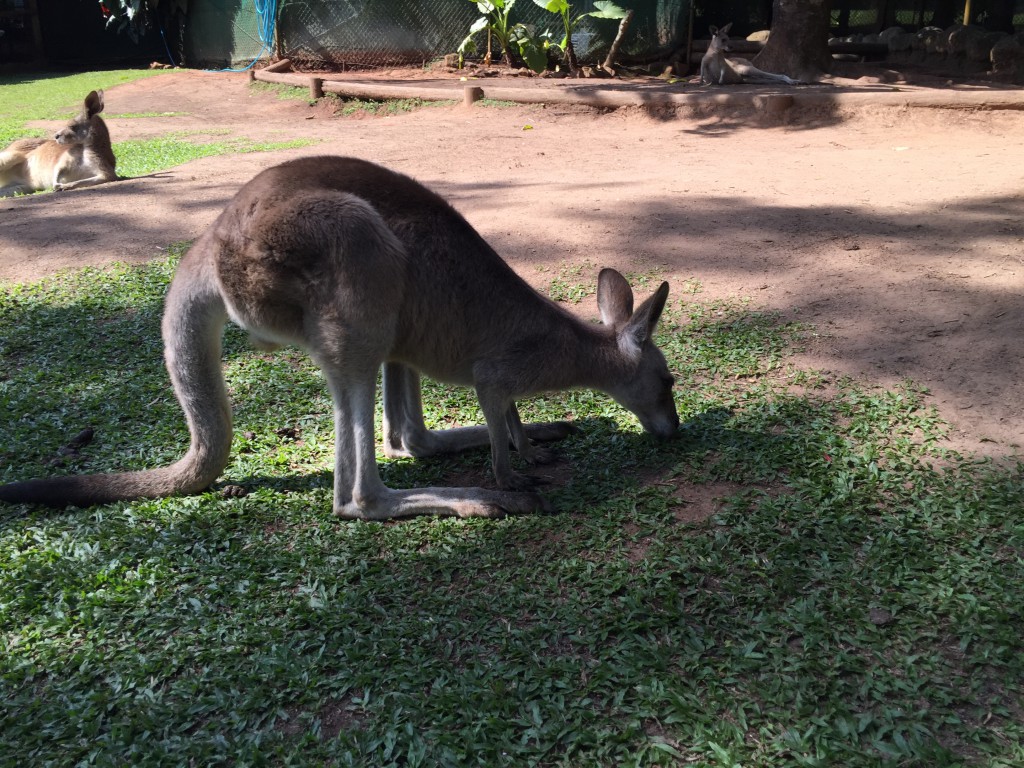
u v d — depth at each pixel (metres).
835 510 1.40
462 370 1.53
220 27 7.71
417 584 1.29
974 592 1.20
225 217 1.38
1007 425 1.63
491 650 1.15
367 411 1.42
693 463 1.58
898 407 1.71
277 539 1.41
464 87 5.60
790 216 2.83
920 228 2.63
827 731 0.98
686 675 1.09
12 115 6.18
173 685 1.11
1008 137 4.02
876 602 1.19
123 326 2.31
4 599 1.26
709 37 6.86
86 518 1.47
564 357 1.53
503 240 2.77
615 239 2.72
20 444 1.72
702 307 2.25
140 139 5.16
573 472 1.63
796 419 1.71
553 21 6.80
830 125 4.47
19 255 2.90
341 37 7.09
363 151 4.41
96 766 0.98
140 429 1.79
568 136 4.67
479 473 1.65
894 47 6.34
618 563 1.30
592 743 0.99
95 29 8.78
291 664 1.12
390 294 1.37
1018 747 0.95
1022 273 2.23
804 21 5.66
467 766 0.97
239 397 1.94
